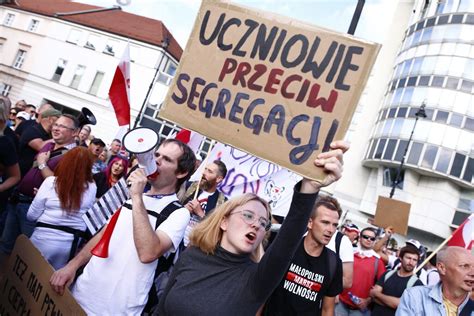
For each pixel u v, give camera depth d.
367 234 5.07
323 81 1.95
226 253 1.91
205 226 2.01
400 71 29.86
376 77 33.00
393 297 4.31
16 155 3.50
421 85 27.83
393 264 6.64
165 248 2.24
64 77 32.22
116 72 2.65
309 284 2.81
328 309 2.90
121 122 2.65
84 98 31.39
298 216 1.68
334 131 1.87
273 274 1.70
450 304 2.82
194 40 2.32
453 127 26.53
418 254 4.36
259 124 2.05
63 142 3.86
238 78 2.17
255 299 1.76
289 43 2.08
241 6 2.24
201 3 2.35
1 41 34.94
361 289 4.91
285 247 1.68
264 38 2.15
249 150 2.04
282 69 2.06
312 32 2.03
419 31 29.53
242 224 1.90
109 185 4.82
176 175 2.45
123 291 2.22
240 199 1.97
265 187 4.85
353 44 1.92
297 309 2.76
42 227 3.04
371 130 31.86
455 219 27.02
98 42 31.89
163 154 2.40
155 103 29.33
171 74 32.19
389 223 6.48
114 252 2.27
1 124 3.34
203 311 1.77
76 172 3.02
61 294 2.28
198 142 4.46
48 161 3.75
